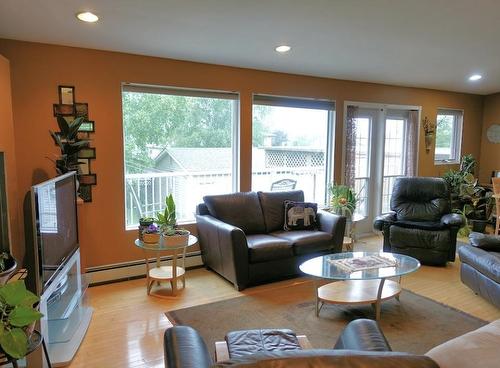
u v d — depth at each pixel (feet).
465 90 20.61
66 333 8.54
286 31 10.04
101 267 12.39
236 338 6.10
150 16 8.87
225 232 11.75
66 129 10.57
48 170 11.32
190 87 13.44
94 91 11.82
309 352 3.29
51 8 8.33
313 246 12.85
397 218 15.75
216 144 14.90
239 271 11.60
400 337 8.96
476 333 5.13
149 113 13.53
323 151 17.65
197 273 13.38
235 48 11.71
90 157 11.93
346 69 14.89
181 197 14.67
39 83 11.07
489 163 22.34
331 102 16.98
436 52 12.30
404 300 11.11
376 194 19.38
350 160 17.74
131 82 12.38
